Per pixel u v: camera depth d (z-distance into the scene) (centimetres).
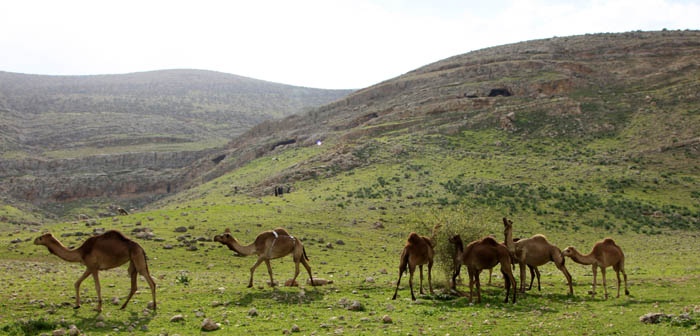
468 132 12262
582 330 1182
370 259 3912
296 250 1956
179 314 1354
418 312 1463
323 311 1481
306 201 7325
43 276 2192
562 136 11569
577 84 14875
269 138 18788
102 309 1380
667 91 13062
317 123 18850
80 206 19288
